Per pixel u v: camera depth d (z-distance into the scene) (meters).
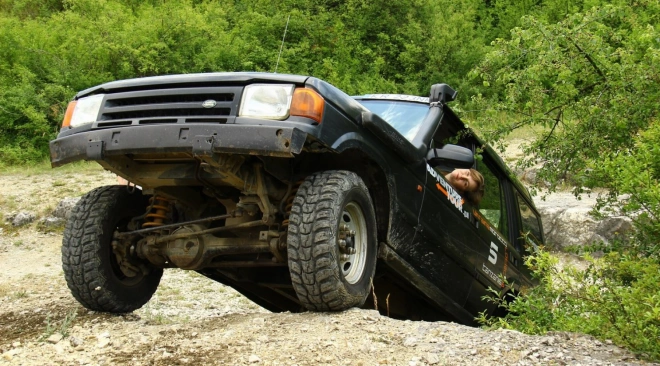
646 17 5.66
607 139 5.38
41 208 11.81
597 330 3.84
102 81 18.16
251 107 3.83
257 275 5.03
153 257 4.62
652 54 4.90
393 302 5.57
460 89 19.98
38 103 16.91
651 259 4.17
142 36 18.70
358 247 4.23
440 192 5.12
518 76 5.36
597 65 5.42
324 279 3.83
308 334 3.71
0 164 15.27
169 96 4.04
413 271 4.87
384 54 21.78
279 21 20.89
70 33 19.44
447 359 3.38
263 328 3.86
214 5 22.11
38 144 16.67
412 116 5.41
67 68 18.19
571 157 5.46
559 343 3.71
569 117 5.50
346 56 20.89
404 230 4.71
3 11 26.31
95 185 13.19
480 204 5.98
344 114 4.04
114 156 4.16
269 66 19.45
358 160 4.43
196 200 4.75
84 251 4.42
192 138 3.78
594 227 10.02
